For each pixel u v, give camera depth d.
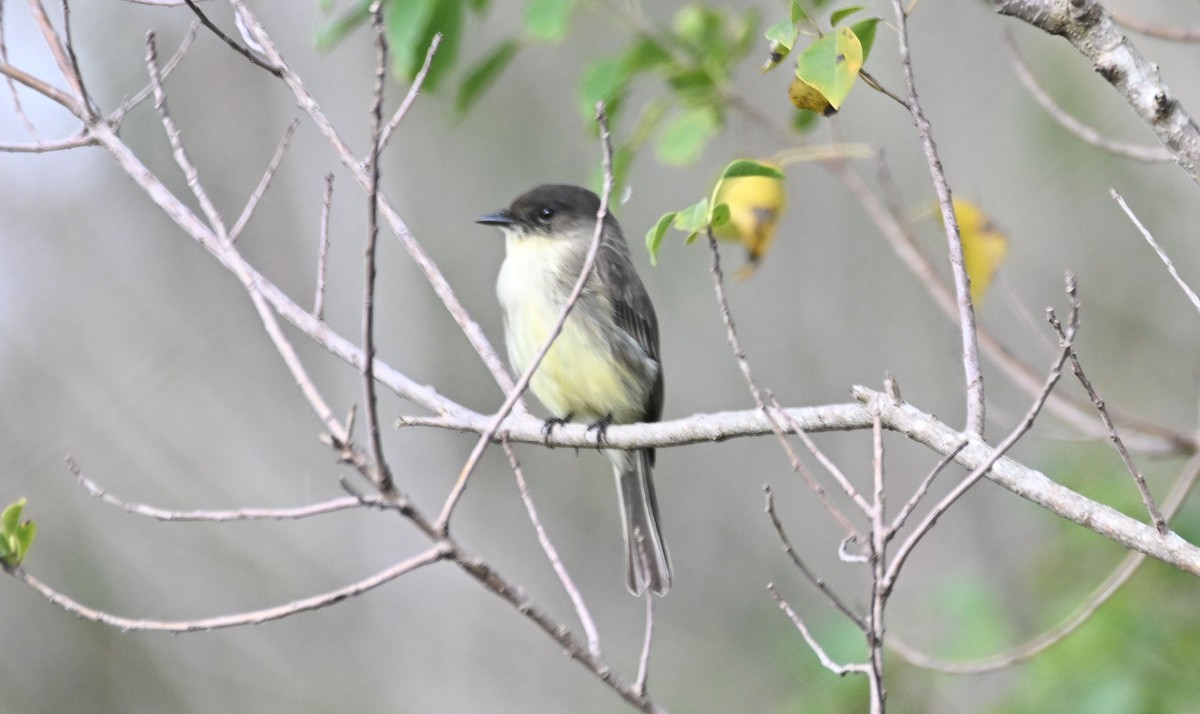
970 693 9.22
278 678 15.39
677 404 14.80
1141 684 7.40
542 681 15.25
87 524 15.83
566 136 15.33
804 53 5.10
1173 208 12.60
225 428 16.30
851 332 14.10
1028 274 12.74
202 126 15.28
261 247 14.96
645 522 8.26
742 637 14.90
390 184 14.96
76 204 16.70
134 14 15.25
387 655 15.51
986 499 11.97
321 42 7.08
